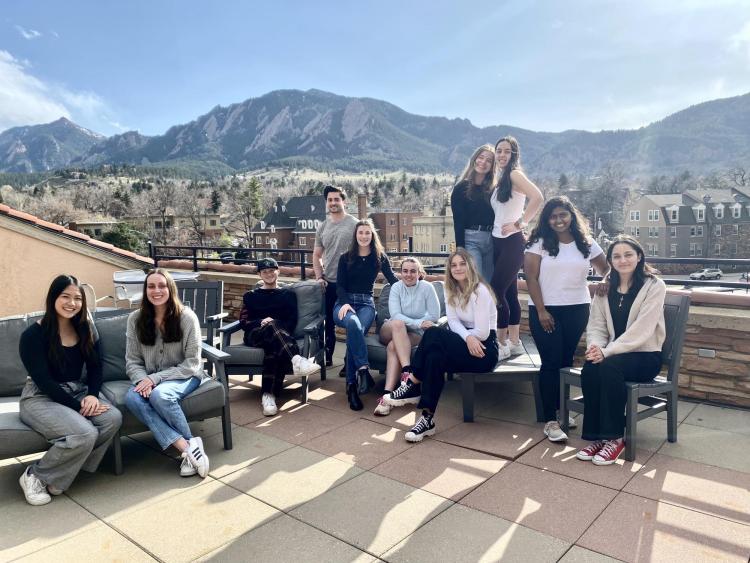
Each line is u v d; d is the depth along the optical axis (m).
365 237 4.54
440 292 4.85
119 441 3.02
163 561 2.16
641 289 3.11
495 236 4.03
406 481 2.83
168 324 3.23
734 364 3.79
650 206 46.19
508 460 3.07
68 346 3.03
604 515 2.43
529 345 4.50
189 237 83.25
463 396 3.72
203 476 2.93
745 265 3.81
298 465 3.07
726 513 2.42
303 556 2.17
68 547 2.28
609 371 3.02
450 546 2.21
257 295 4.57
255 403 4.29
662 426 3.53
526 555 2.13
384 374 5.05
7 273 6.68
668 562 2.06
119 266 7.65
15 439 2.72
